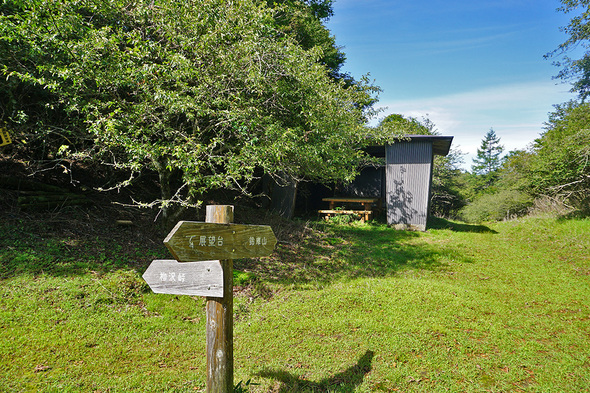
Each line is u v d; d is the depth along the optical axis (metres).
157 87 5.67
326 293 6.17
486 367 3.91
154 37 6.98
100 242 6.55
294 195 12.62
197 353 4.09
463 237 11.87
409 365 3.93
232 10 6.54
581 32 15.82
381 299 5.87
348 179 9.23
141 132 6.16
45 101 6.99
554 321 5.27
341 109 8.67
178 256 2.24
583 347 4.46
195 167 5.95
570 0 15.47
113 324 4.40
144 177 9.88
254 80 6.34
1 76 5.96
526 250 10.02
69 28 5.48
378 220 14.52
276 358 4.06
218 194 11.76
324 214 14.99
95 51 5.66
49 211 6.93
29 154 7.93
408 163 13.24
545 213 14.19
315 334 4.68
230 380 2.71
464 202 26.61
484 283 7.18
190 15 6.37
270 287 6.48
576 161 12.36
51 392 3.00
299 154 7.33
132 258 6.33
